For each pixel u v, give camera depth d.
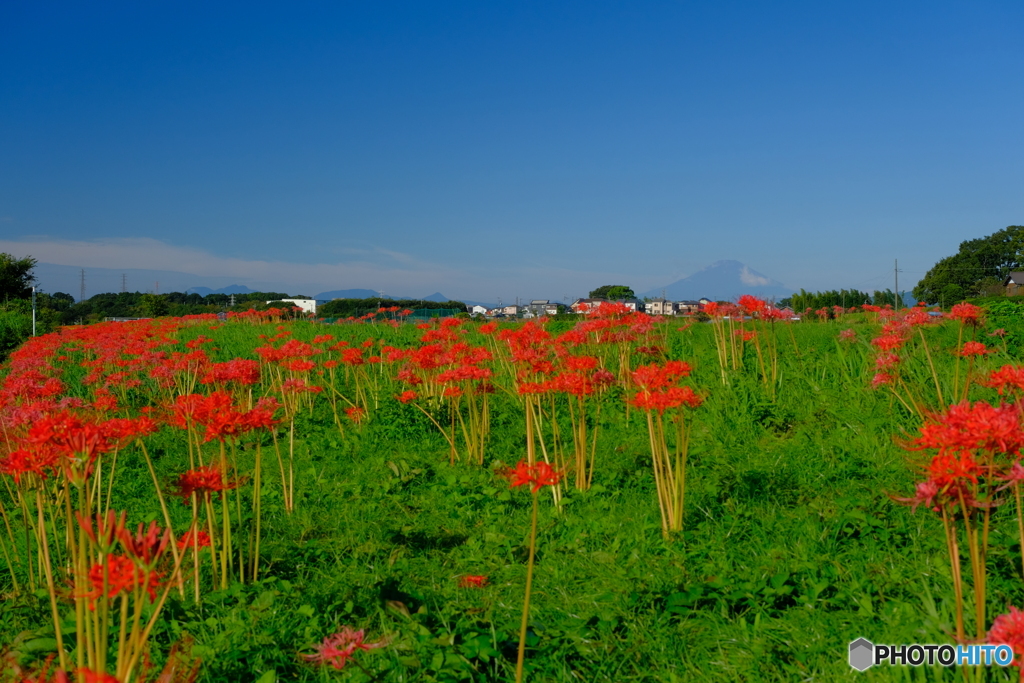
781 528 4.61
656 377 4.76
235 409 4.02
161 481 6.96
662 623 3.60
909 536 4.21
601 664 3.29
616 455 6.86
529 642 3.50
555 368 6.59
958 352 6.77
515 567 4.50
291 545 4.89
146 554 2.11
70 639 3.44
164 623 3.54
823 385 8.43
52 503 4.82
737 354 10.10
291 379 8.10
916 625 3.18
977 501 2.71
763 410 7.52
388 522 5.55
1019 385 3.80
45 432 3.08
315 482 6.73
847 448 6.16
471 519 5.61
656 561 4.38
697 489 5.58
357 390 9.69
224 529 4.13
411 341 14.44
